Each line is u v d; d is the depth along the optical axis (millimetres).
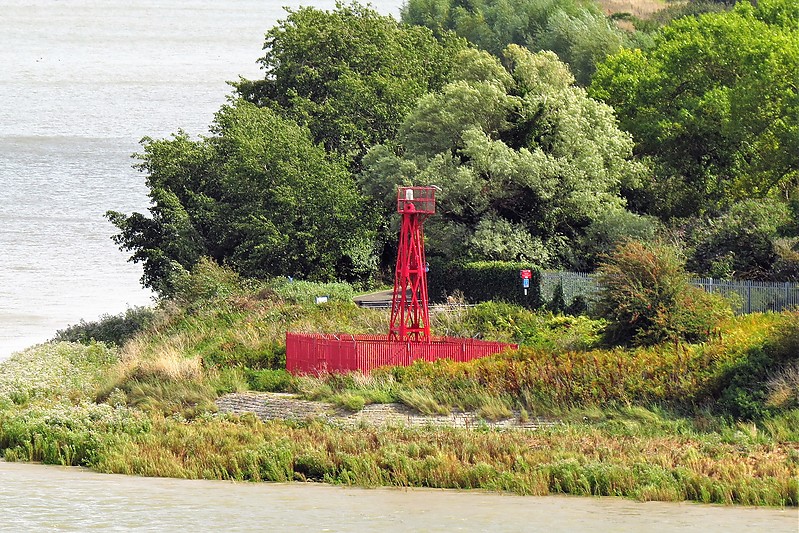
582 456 140875
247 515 122375
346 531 115688
